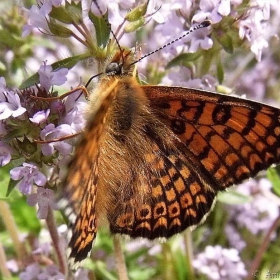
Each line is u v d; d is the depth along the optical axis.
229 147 0.13
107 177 0.13
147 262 0.17
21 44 0.17
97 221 0.13
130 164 0.13
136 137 0.13
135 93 0.13
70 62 0.14
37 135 0.13
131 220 0.13
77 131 0.13
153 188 0.13
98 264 0.16
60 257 0.15
